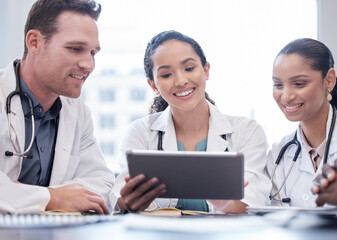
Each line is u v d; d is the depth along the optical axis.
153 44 1.53
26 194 1.21
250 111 2.32
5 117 1.40
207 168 1.03
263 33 2.32
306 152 1.50
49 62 1.41
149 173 1.06
